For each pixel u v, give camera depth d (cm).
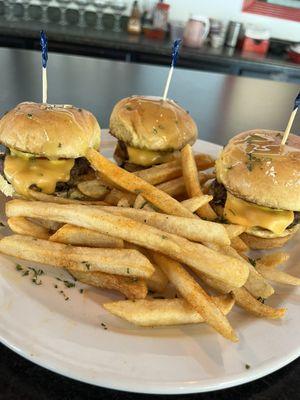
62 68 42
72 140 23
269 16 80
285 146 23
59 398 13
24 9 67
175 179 24
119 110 28
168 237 17
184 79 46
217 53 68
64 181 23
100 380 13
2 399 13
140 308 15
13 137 22
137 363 14
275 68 69
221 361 14
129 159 27
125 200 20
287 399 14
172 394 13
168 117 27
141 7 75
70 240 18
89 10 72
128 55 64
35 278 17
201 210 22
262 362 15
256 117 39
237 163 22
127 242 18
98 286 17
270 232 22
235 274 16
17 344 14
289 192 21
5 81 36
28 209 18
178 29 71
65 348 14
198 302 15
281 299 19
